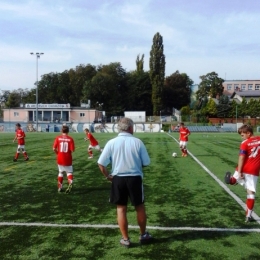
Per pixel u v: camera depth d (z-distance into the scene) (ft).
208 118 204.74
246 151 17.16
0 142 79.41
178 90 288.92
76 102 277.64
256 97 267.80
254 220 17.56
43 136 109.81
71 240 14.57
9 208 20.04
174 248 13.70
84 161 44.34
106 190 25.32
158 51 254.27
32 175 32.55
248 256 12.87
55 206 20.51
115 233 15.51
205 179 30.42
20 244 14.10
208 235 15.28
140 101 279.90
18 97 314.96
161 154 53.47
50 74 280.51
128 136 13.93
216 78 270.26
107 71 274.98
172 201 21.90
